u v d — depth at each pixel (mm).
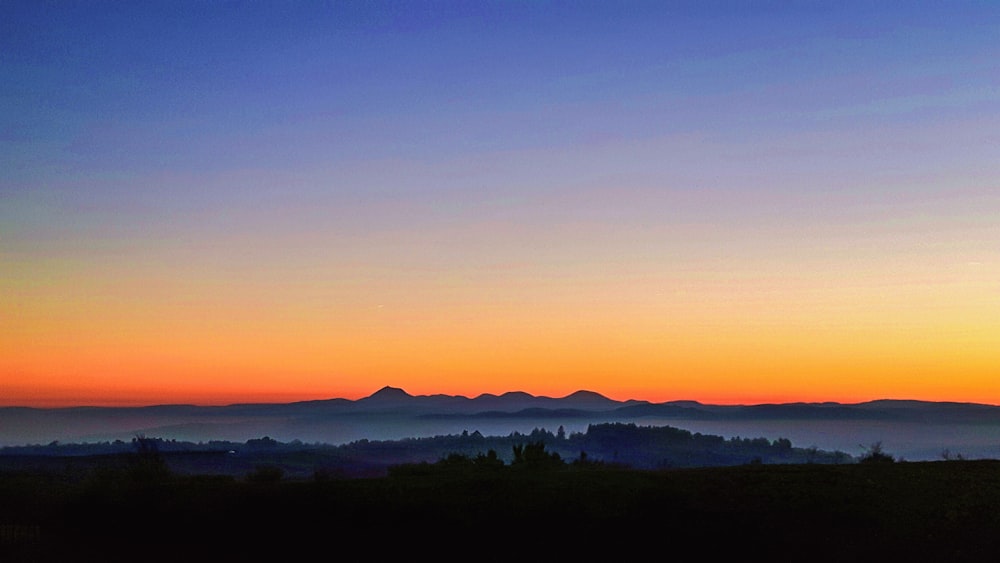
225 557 24359
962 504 26422
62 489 33688
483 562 23531
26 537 26562
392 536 25703
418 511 26859
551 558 23797
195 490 30641
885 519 25438
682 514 26156
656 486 27984
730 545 24094
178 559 24016
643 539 24734
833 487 27719
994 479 29000
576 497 27453
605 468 36125
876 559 22875
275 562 23859
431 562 23656
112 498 29594
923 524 25125
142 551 24875
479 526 25938
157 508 28547
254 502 28266
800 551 23609
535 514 26422
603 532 25281
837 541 24250
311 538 25828
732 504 26703
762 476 29359
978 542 23812
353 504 27609
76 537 26562
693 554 23844
